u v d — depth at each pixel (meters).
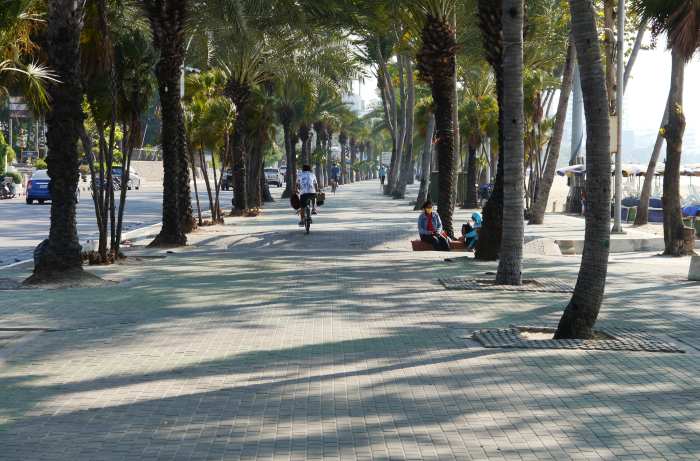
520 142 15.30
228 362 8.87
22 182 58.69
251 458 5.87
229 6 25.45
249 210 38.16
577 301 10.41
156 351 9.40
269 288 14.48
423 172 43.25
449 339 10.24
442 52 24.78
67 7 14.80
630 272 18.52
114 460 5.81
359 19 28.81
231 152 37.31
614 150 28.48
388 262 19.08
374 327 10.99
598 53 10.31
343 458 5.88
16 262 19.39
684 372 8.64
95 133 60.41
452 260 19.52
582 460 5.90
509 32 15.36
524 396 7.61
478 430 6.57
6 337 10.22
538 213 33.69
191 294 13.72
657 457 5.98
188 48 33.78
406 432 6.50
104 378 8.16
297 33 35.69
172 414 6.95
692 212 36.94
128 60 18.55
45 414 6.94
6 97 14.85
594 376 8.41
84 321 11.23
